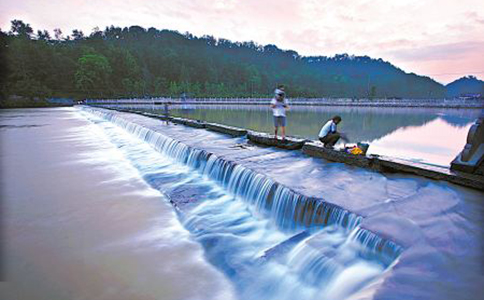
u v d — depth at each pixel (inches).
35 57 2802.7
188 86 4099.4
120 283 154.4
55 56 3002.0
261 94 4490.7
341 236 171.5
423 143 523.8
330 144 333.1
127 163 437.1
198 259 178.4
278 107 383.9
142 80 3735.2
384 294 101.1
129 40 6368.1
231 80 5191.9
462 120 968.3
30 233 209.5
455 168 236.7
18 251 183.8
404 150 453.4
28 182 333.1
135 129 729.6
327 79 7322.8
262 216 240.2
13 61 2288.4
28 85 2370.8
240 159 324.2
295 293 144.7
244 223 229.0
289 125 828.6
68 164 424.5
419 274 113.8
